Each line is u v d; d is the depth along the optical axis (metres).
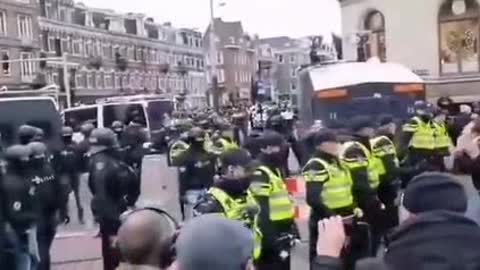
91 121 24.05
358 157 8.46
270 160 7.68
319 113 17.86
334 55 40.19
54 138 14.62
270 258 7.03
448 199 3.04
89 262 11.86
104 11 87.31
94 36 81.75
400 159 12.73
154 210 3.77
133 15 94.25
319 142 8.08
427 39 29.75
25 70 66.62
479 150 9.03
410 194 3.11
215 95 51.81
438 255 2.68
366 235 8.06
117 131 16.48
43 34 71.06
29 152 8.59
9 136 14.26
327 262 3.41
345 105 17.70
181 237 2.71
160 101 25.19
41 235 9.03
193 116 26.47
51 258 12.13
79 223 15.48
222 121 21.19
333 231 3.49
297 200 12.12
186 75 108.69
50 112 14.75
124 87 88.12
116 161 10.06
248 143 10.32
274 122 21.31
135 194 10.21
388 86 17.80
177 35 107.38
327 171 7.91
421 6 29.72
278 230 7.00
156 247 3.51
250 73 117.00
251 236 2.78
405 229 2.83
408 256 2.73
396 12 30.30
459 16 29.17
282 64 130.50
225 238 2.66
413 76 18.19
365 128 11.38
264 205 6.91
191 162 12.23
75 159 15.45
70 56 75.88
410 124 12.89
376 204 8.72
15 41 64.94
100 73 82.56
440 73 29.62
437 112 16.98
